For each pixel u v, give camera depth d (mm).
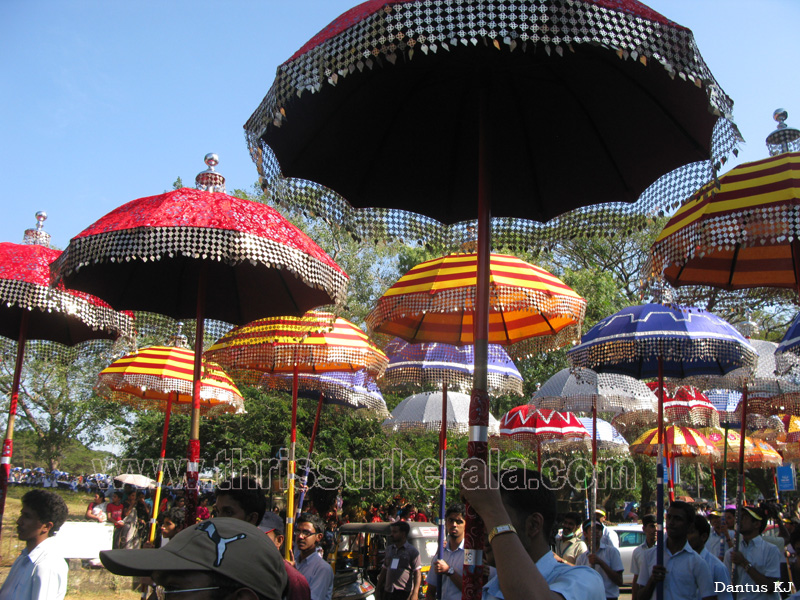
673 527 5352
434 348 8062
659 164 3346
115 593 10617
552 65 3008
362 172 3566
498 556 2080
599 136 3352
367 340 7078
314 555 5348
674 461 13328
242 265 5473
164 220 4234
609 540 7770
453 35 2252
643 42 2303
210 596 1574
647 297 4594
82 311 5945
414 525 10344
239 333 6125
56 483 24062
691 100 2898
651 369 7891
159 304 5953
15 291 5586
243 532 1705
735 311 5312
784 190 3820
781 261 5086
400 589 7797
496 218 3896
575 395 9227
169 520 7848
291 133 3201
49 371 29453
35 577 3910
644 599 5375
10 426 6227
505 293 5312
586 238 3756
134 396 9312
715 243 3854
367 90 3146
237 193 19312
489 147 3004
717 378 7648
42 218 6391
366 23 2344
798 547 4535
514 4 2244
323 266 4781
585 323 16531
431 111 3312
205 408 9594
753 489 28156
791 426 11461
